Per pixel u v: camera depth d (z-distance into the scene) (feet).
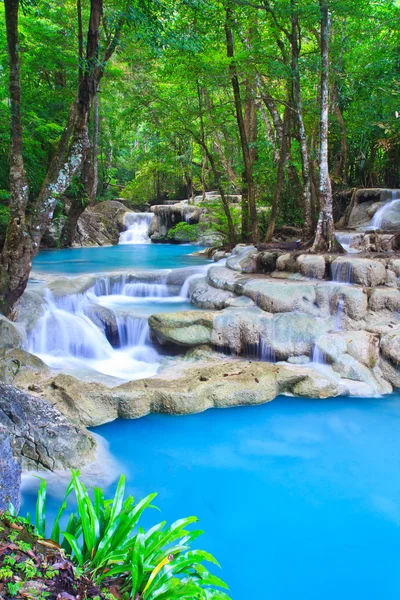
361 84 48.80
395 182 57.26
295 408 22.81
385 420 21.75
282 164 43.04
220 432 20.63
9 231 25.46
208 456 18.86
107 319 28.91
